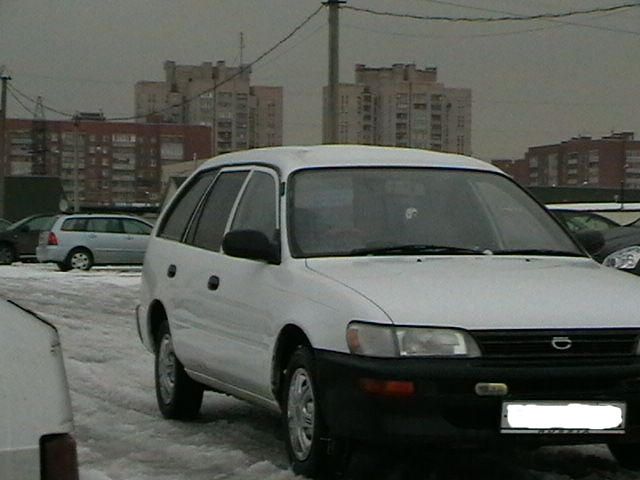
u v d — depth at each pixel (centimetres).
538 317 561
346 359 564
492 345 554
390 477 632
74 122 5984
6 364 316
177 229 834
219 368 712
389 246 661
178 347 778
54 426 317
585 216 1934
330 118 2977
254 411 843
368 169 709
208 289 729
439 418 546
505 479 628
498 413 549
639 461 646
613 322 568
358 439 560
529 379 550
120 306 1686
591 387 559
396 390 545
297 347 624
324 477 601
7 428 311
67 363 1090
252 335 663
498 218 703
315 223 669
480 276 609
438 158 744
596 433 558
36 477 313
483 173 736
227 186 776
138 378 1008
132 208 5850
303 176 697
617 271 667
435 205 695
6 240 3212
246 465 659
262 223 700
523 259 670
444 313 557
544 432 553
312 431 596
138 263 2789
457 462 670
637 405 564
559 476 631
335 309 581
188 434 761
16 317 327
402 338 551
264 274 663
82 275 2373
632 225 1480
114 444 729
